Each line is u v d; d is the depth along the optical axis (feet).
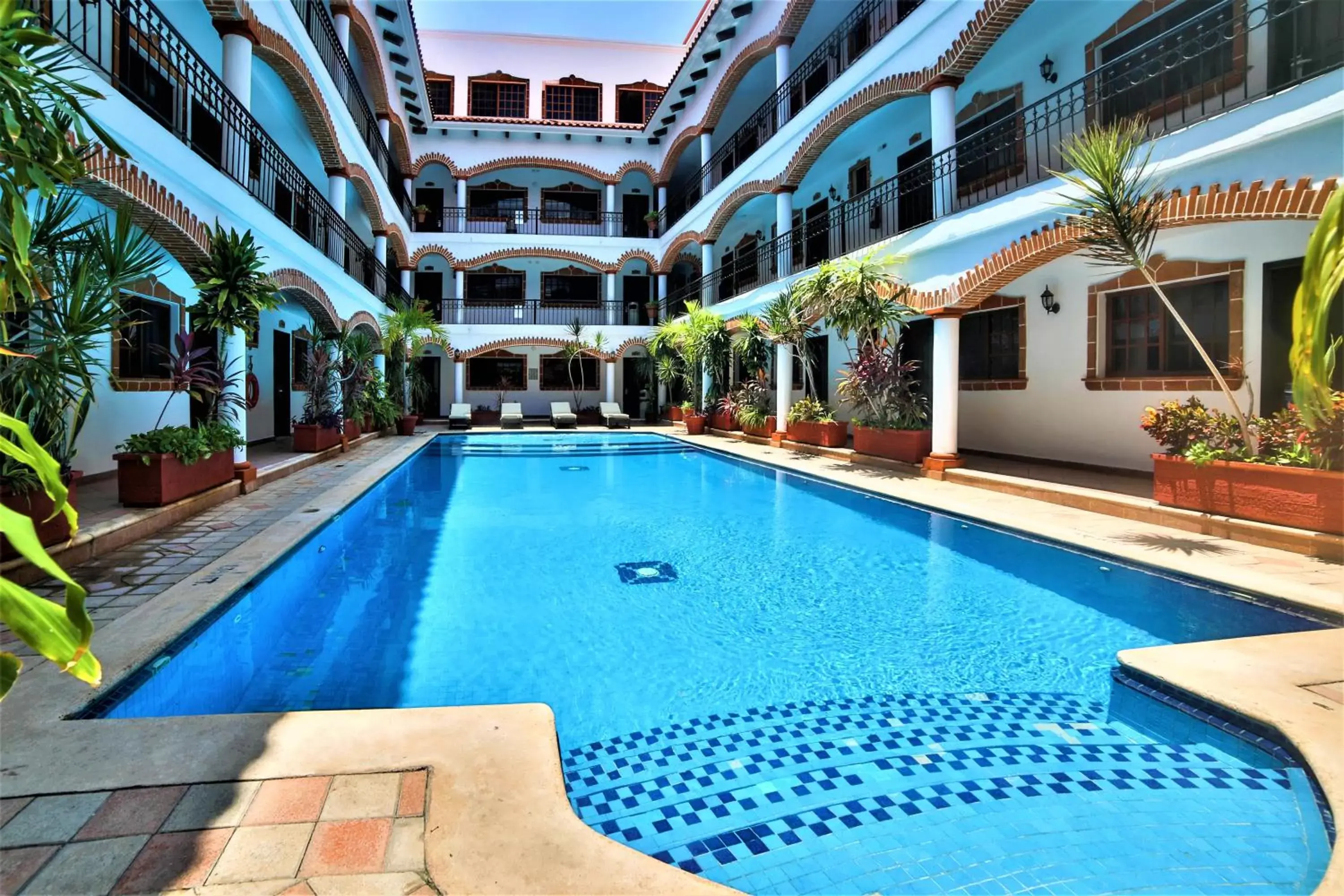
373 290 54.39
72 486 16.43
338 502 25.00
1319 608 13.41
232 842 6.47
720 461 43.75
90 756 7.91
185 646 12.35
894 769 9.37
